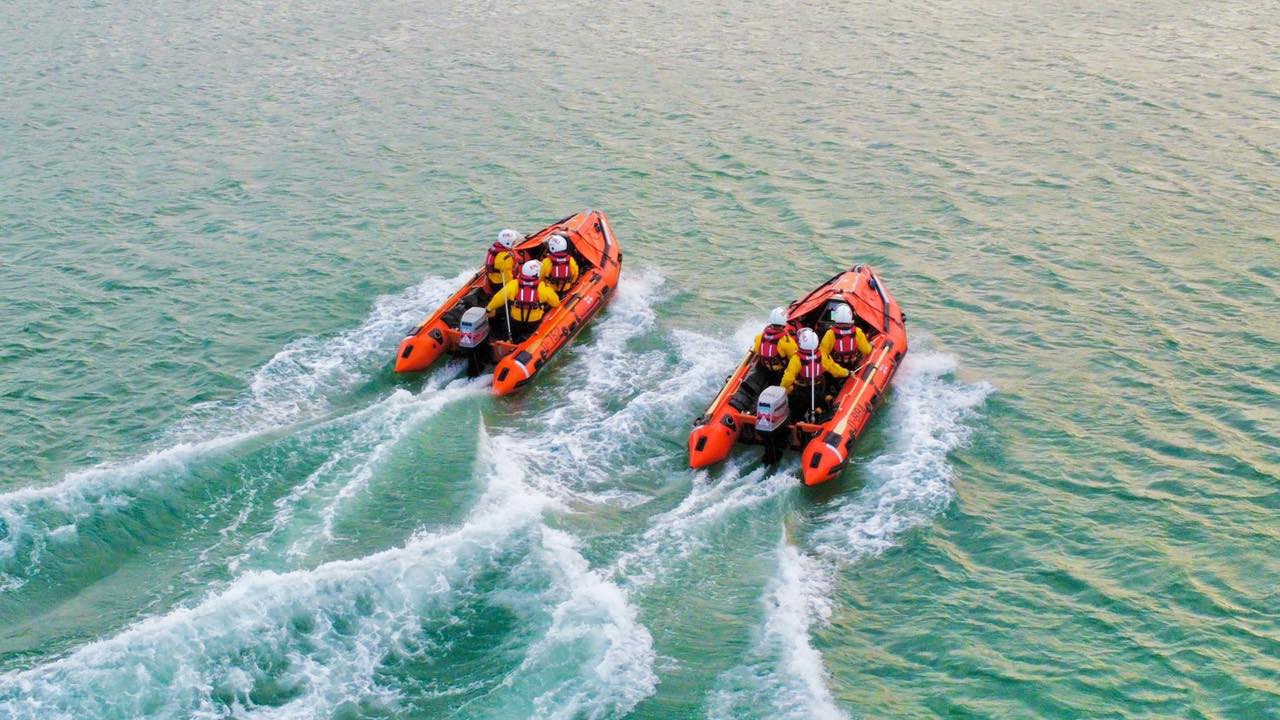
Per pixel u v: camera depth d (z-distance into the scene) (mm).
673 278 22094
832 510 15477
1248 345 19156
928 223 24031
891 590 13977
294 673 12188
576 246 21219
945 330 20078
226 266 22812
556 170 27141
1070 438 16938
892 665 12805
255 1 42375
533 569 13852
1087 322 20109
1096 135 27969
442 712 11812
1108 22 36594
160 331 20312
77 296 21641
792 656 12719
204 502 15109
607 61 34750
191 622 12562
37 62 35594
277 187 26531
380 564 13625
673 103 31125
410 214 25062
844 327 17688
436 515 14836
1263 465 16094
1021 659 12875
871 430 17234
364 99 32094
